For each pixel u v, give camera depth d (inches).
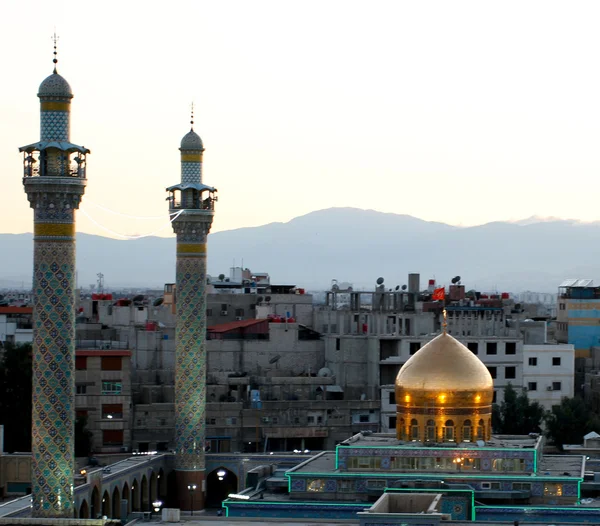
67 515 4697.3
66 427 4682.6
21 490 5866.1
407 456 5457.7
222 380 7765.8
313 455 6476.4
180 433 6343.5
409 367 5679.1
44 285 4643.2
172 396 7583.7
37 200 4630.9
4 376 6929.1
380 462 5467.5
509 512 5128.0
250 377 7805.1
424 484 5275.6
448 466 5447.8
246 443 7411.4
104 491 5610.2
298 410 7500.0
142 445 7239.2
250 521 4249.5
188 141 6343.5
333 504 5182.1
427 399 5605.3
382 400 7608.3
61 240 4638.3
